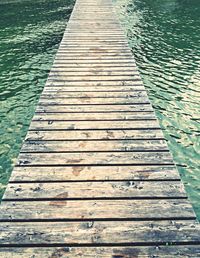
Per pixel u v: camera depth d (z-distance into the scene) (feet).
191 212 16.96
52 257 14.48
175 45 63.00
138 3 102.12
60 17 85.51
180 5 97.60
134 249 14.90
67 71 37.73
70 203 17.69
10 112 38.88
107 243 15.19
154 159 21.62
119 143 23.52
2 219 16.55
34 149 22.79
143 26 76.13
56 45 63.72
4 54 58.90
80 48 46.52
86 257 14.51
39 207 17.38
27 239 15.37
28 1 106.93
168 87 45.14
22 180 19.53
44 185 19.12
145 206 17.44
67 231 15.85
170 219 16.55
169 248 14.90
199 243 15.15
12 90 44.83
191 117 37.45
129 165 21.04
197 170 28.84
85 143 23.53
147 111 28.22
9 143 32.91
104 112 28.12
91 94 31.65
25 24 78.74
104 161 21.44
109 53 44.16
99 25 60.49
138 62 54.70
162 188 18.83
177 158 30.42
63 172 20.33
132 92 32.07
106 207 17.40
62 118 27.14
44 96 31.19
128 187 18.95
